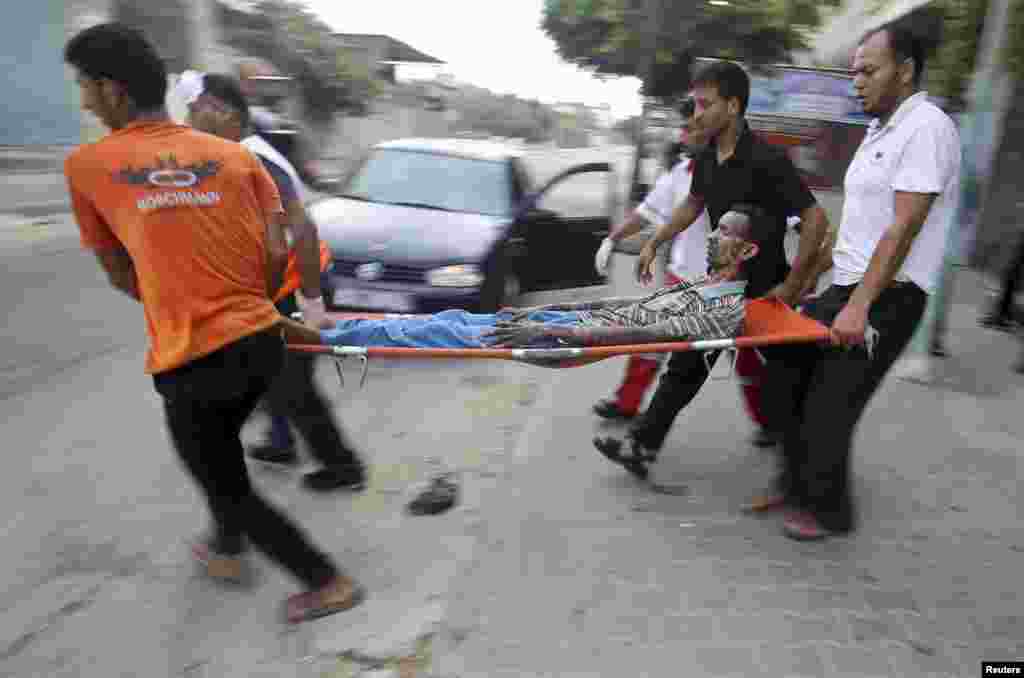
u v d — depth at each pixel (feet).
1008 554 10.57
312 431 11.46
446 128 132.67
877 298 10.04
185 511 11.30
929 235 9.85
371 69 102.53
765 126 55.88
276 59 78.74
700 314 10.61
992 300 26.61
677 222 13.02
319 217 20.10
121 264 7.93
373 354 9.89
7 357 18.28
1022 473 13.12
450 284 18.16
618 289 26.73
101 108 7.65
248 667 8.14
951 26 22.71
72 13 44.45
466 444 13.92
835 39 66.18
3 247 31.30
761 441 13.93
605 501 11.84
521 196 22.13
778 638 8.70
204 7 59.11
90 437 13.88
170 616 8.94
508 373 17.98
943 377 18.20
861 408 10.34
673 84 55.98
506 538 10.70
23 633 8.59
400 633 8.65
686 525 11.17
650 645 8.53
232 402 8.03
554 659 8.29
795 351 11.05
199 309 7.64
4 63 40.32
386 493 11.99
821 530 10.68
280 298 11.24
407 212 20.51
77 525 10.85
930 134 9.19
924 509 11.78
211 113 10.65
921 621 9.07
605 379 17.66
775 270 11.62
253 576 9.72
